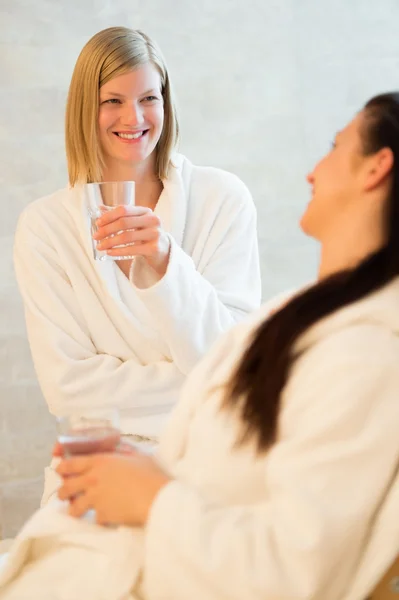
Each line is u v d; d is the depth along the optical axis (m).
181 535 1.14
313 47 3.52
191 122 3.45
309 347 1.19
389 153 1.24
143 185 2.48
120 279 2.36
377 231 1.25
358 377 1.11
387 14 3.57
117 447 1.48
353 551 1.11
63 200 2.43
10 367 3.39
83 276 2.38
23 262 2.42
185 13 3.41
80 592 1.28
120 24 3.36
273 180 3.54
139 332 2.33
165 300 2.13
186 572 1.14
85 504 1.30
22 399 3.41
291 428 1.16
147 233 2.06
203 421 1.32
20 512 3.43
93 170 2.42
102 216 2.03
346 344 1.14
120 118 2.34
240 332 1.47
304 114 3.54
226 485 1.24
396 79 3.61
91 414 1.50
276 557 1.09
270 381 1.18
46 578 1.33
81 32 3.34
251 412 1.20
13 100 3.30
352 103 3.58
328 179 1.30
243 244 2.49
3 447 3.40
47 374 2.35
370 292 1.19
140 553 1.27
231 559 1.10
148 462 1.35
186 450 1.36
